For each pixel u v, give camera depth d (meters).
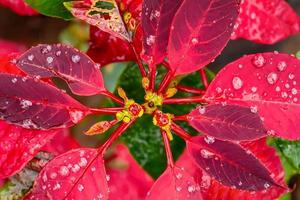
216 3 0.31
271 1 0.40
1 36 0.57
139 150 0.44
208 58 0.33
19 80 0.31
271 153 0.39
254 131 0.32
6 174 0.33
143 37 0.33
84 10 0.34
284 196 0.46
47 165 0.32
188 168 0.42
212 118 0.33
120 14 0.34
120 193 0.50
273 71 0.33
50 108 0.32
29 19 0.57
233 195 0.36
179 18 0.31
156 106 0.35
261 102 0.34
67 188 0.32
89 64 0.33
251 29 0.41
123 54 0.39
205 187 0.36
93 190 0.33
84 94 0.33
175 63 0.33
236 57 0.71
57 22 0.58
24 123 0.32
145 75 0.35
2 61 0.35
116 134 0.34
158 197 0.33
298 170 0.41
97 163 0.33
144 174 0.51
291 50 0.72
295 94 0.33
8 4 0.43
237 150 0.32
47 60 0.32
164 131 0.34
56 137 0.42
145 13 0.32
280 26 0.41
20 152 0.33
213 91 0.34
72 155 0.33
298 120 0.33
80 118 0.33
